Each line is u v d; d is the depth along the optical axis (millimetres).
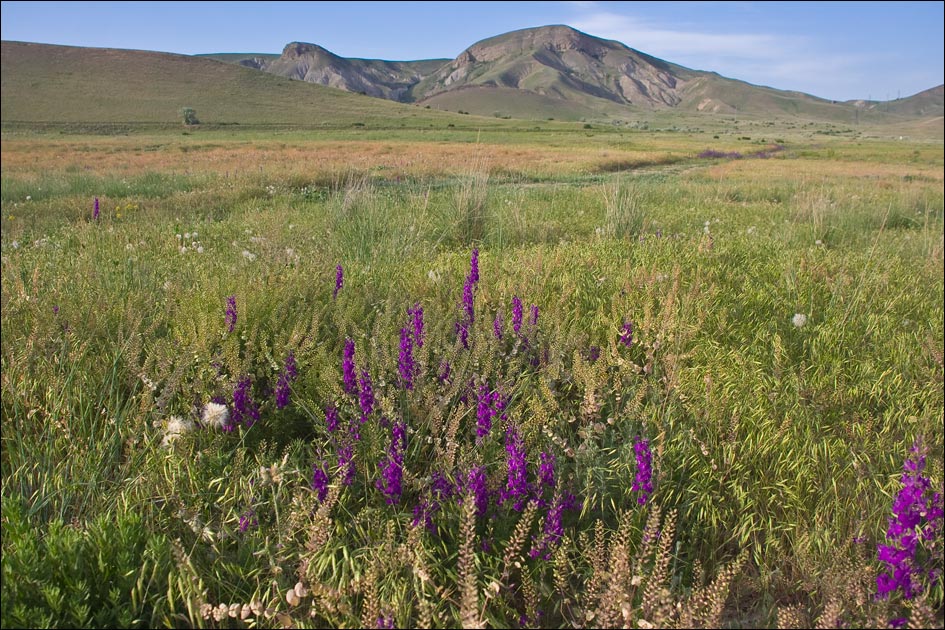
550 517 2104
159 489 2340
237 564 2074
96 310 3709
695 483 2531
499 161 28188
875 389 3377
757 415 3049
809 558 2236
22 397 2852
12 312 3752
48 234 8297
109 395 2914
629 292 4430
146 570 1982
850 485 2613
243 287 3928
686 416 3062
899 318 4738
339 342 3408
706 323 4227
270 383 2996
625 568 1912
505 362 3334
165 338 3324
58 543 1901
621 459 2648
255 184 14578
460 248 7082
